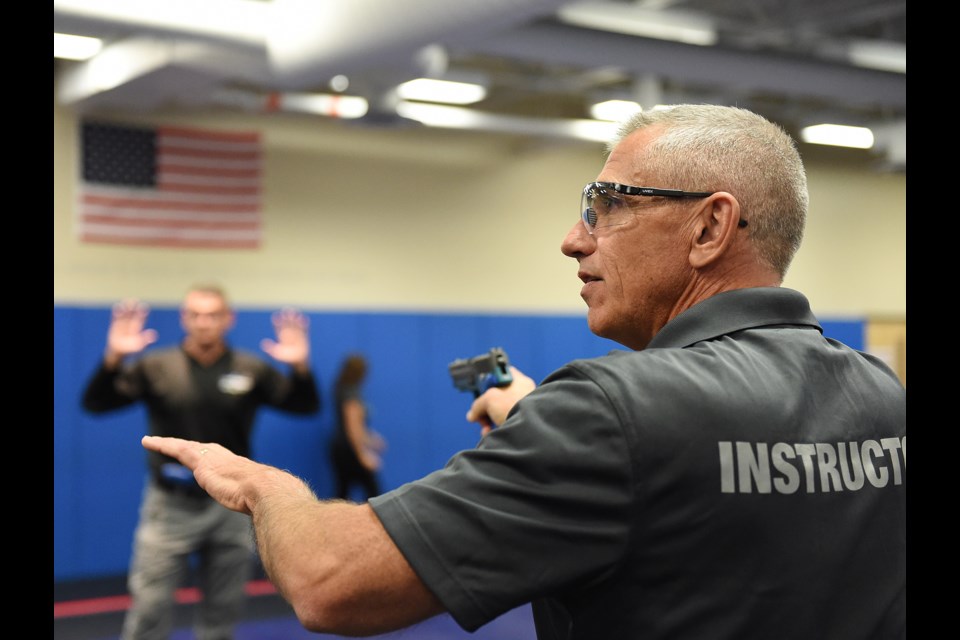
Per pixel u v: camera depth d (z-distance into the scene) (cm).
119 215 765
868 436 105
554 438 94
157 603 396
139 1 470
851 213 1130
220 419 436
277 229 842
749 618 94
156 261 783
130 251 773
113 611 626
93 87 691
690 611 93
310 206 858
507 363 154
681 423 94
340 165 873
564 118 983
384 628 94
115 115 766
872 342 1130
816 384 105
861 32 736
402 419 805
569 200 994
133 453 695
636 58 564
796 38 666
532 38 531
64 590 667
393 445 801
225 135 808
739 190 111
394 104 641
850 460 102
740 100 907
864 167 1137
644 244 114
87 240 755
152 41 605
